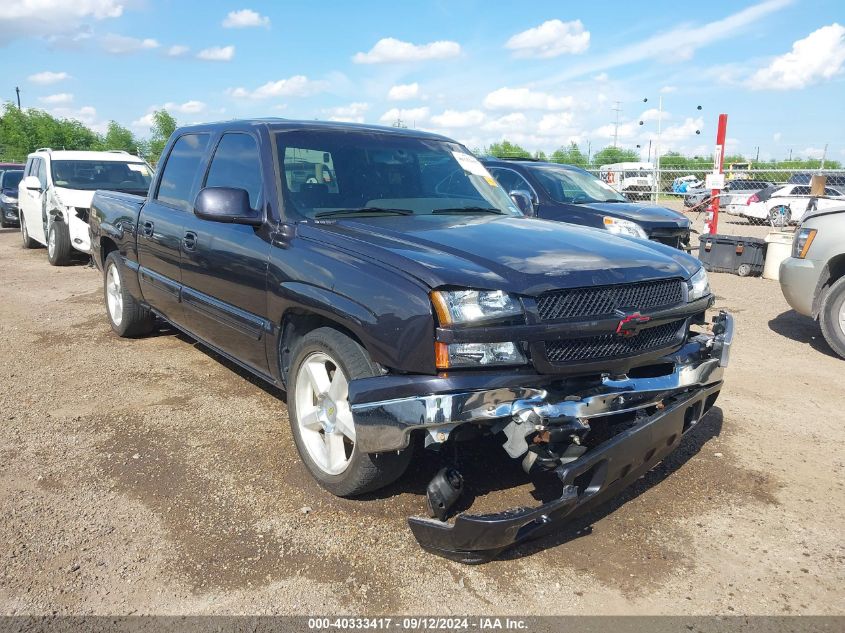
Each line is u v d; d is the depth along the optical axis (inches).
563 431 112.1
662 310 128.4
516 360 113.5
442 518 121.3
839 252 245.8
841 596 110.8
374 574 114.3
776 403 200.5
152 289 218.1
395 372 118.0
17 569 114.6
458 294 112.6
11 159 1541.6
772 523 132.9
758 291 389.1
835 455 164.6
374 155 171.9
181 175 204.2
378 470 127.3
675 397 135.3
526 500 136.6
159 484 144.2
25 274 418.9
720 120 534.0
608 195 391.9
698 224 844.0
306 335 137.9
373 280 121.7
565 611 105.9
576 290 119.4
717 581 114.2
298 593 109.3
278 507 134.6
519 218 165.9
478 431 116.6
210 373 218.7
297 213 151.3
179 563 116.8
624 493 144.1
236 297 163.6
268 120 177.0
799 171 815.7
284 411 185.8
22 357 236.4
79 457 156.9
